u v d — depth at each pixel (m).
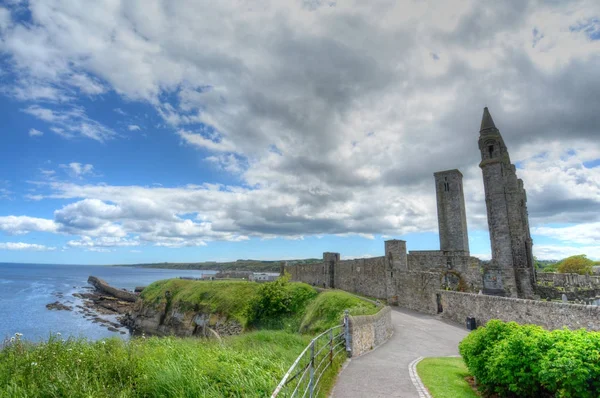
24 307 73.19
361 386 11.19
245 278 81.62
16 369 8.31
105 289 111.50
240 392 8.39
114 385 8.14
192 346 13.21
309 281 64.81
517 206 41.41
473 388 11.61
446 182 52.81
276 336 19.03
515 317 23.11
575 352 8.30
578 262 71.06
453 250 49.84
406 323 29.25
